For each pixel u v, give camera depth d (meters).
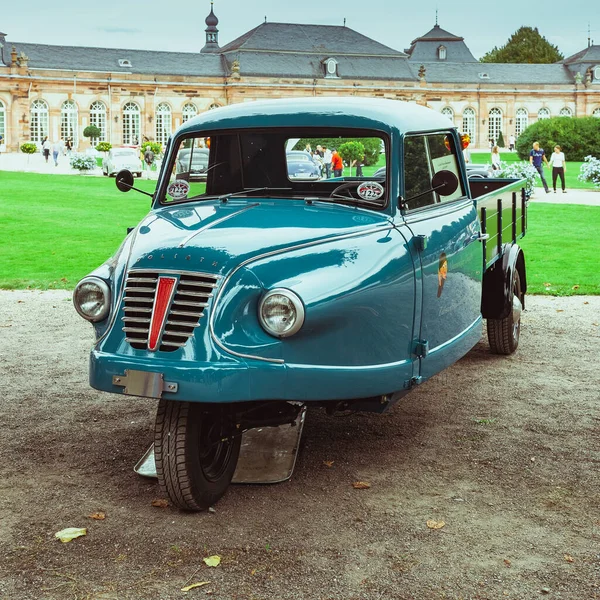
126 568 3.57
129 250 4.32
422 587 3.40
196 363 3.82
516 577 3.47
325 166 5.47
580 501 4.26
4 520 4.05
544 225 18.42
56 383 6.55
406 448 5.06
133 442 5.19
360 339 4.20
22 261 13.55
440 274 4.92
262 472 4.59
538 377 6.68
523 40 116.38
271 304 3.89
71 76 78.44
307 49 87.12
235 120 5.05
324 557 3.66
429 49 111.19
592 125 51.91
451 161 5.55
